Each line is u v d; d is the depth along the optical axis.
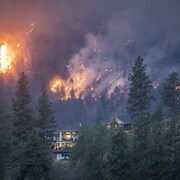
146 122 140.75
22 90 143.62
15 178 116.25
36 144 120.31
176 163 124.94
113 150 120.88
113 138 122.62
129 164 120.31
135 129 141.75
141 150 126.88
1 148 108.44
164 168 119.62
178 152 127.44
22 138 136.25
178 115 134.50
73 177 149.00
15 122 138.75
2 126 107.25
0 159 109.50
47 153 124.25
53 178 144.62
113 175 118.69
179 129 131.88
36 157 118.69
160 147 121.25
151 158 119.81
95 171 145.00
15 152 113.31
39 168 119.94
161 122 138.25
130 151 127.06
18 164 118.19
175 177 123.19
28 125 141.12
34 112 144.88
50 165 125.44
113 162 119.75
